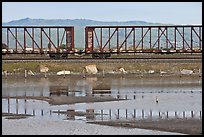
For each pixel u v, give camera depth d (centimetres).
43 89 7969
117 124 4522
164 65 10962
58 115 5119
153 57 12012
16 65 10812
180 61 10938
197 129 4241
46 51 11550
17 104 6081
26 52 11594
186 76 10200
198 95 6956
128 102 6172
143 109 5475
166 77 10062
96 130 4256
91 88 8100
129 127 4378
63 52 11481
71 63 10912
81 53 11644
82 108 5641
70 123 4606
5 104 6081
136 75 10300
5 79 9694
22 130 4291
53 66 10869
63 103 6169
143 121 4656
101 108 5612
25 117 4997
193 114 5059
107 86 8450
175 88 8038
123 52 11575
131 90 7744
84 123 4606
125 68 10900
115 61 10838
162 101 6234
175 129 4253
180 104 5900
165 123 4538
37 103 6175
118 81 9362
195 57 11638
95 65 10844
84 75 10131
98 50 11950
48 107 5766
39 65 10844
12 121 4744
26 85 8644
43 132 4203
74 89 7962
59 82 9212
